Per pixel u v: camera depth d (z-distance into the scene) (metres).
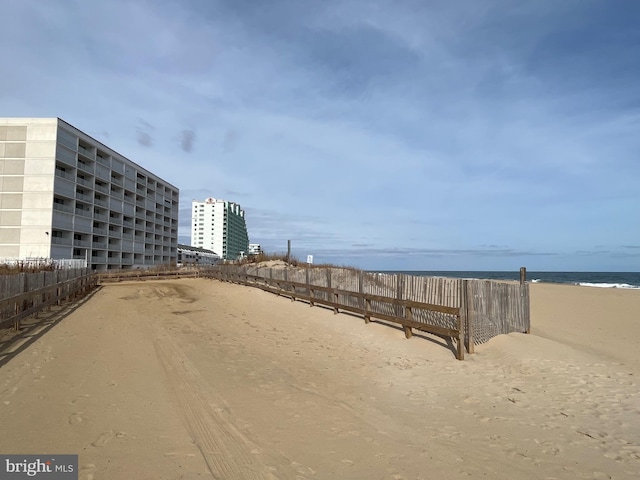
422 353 9.54
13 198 48.56
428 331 9.98
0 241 48.22
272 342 10.87
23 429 4.71
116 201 64.00
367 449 4.58
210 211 147.25
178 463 4.05
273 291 21.08
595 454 4.61
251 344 10.52
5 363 7.52
